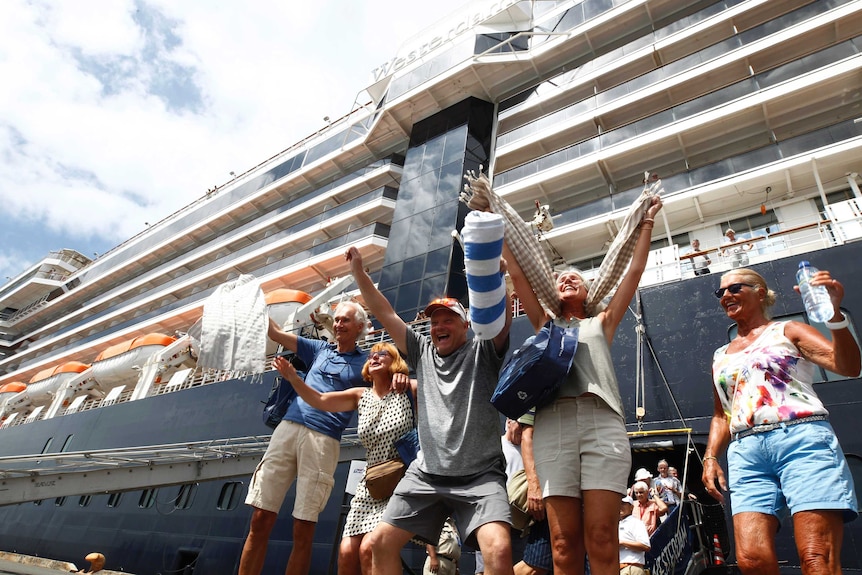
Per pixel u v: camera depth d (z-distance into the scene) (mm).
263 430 10273
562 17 14773
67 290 32312
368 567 2660
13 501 7430
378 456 3262
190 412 11977
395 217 13891
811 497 2062
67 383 17406
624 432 2225
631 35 13805
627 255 2633
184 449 6715
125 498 12094
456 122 14773
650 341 6934
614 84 13203
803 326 2424
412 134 15773
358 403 3521
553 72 14672
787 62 10383
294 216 19234
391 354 3520
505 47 14977
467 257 1953
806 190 9805
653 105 12188
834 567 1940
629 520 3844
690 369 6535
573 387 2268
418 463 2393
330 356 4031
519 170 13133
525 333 8070
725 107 10500
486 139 14766
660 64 12734
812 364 2412
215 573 9172
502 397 2219
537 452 2285
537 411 2367
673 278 7742
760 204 10242
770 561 2125
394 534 2271
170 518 10703
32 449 16328
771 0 11289
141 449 6672
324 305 11375
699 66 11398
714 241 10500
